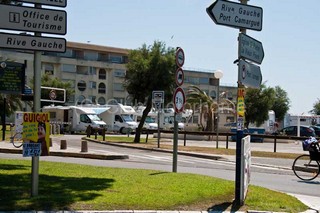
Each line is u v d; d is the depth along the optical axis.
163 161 19.36
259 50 9.49
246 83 8.79
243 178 8.63
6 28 7.70
